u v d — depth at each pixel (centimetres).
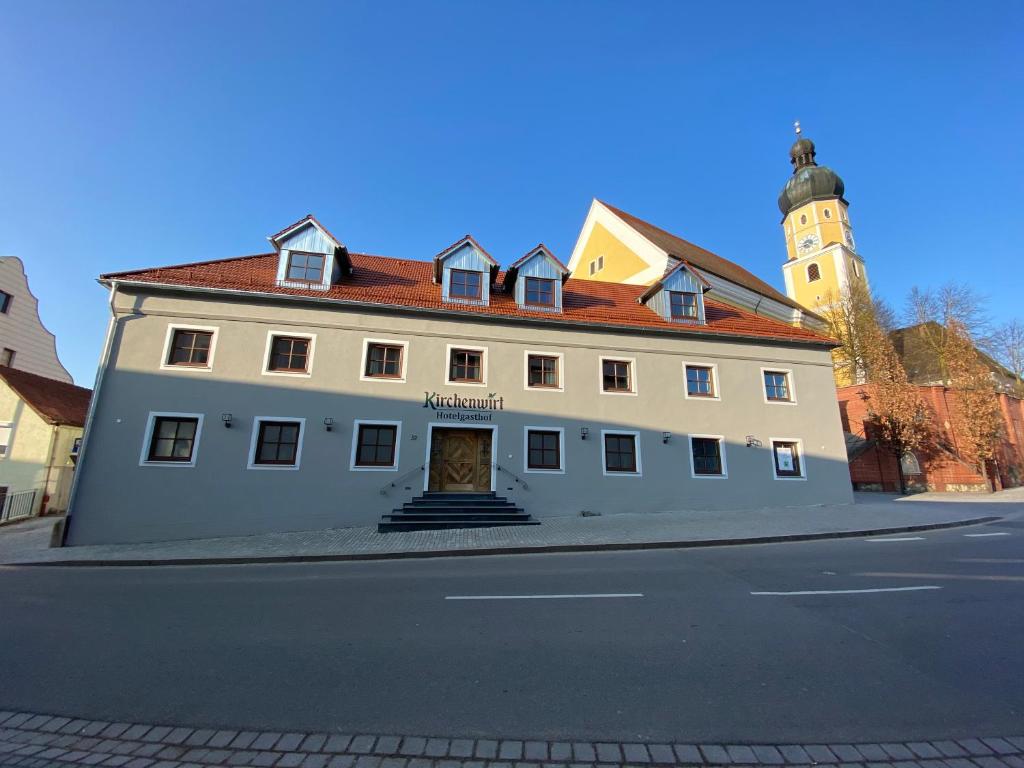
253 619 598
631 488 1595
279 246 1576
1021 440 3119
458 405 1534
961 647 480
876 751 311
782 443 1778
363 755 310
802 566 863
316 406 1441
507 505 1462
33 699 392
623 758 305
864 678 414
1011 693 386
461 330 1595
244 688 407
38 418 1933
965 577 761
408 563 965
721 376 1770
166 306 1422
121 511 1281
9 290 2453
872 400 2686
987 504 1888
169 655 483
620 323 1695
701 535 1182
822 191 4978
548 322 1641
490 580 795
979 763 298
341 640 519
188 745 325
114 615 621
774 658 457
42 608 657
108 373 1350
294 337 1481
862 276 4969
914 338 3494
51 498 1880
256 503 1353
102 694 400
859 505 1762
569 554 1034
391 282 1739
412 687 405
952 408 2638
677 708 367
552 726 342
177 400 1371
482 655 473
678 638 512
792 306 2811
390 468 1445
